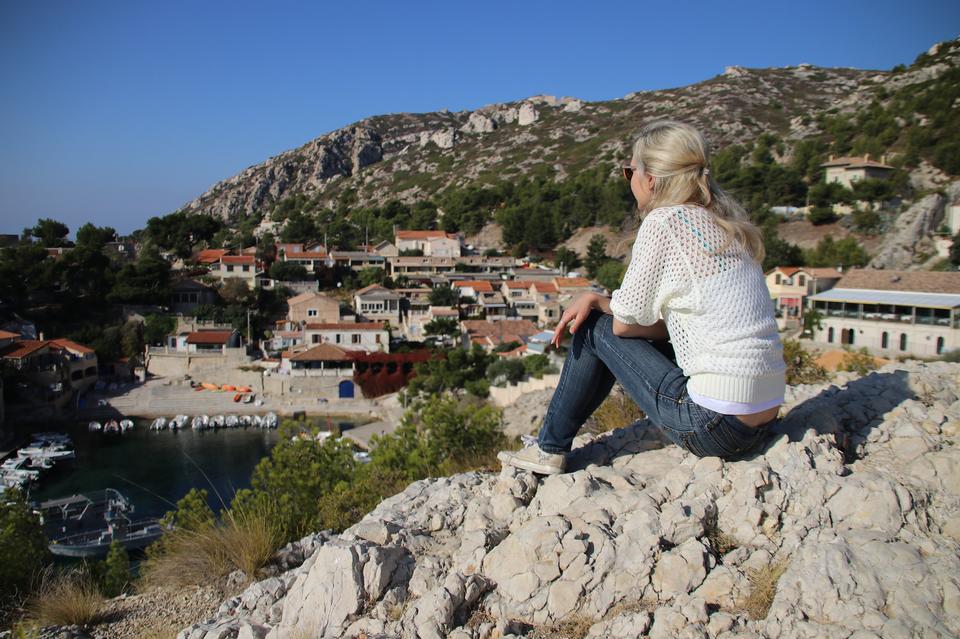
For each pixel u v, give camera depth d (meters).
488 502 4.74
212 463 41.62
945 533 3.52
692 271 3.47
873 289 43.56
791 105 151.00
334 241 104.31
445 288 78.00
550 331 54.91
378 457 13.29
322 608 3.99
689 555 3.58
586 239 104.88
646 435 5.05
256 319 71.38
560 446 4.57
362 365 58.28
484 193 127.94
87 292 68.19
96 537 25.06
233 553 6.23
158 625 5.30
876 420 4.64
